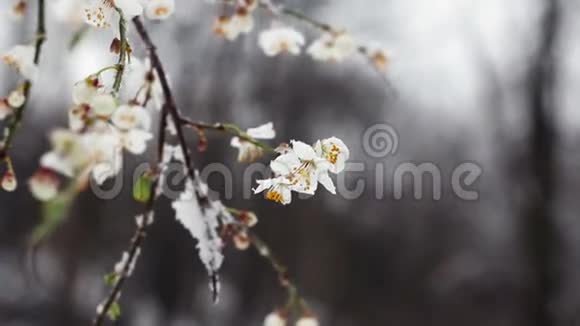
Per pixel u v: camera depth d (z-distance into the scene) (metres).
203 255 1.59
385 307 13.48
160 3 1.71
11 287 12.05
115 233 10.59
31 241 1.16
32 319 10.94
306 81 11.97
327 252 12.98
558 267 11.44
